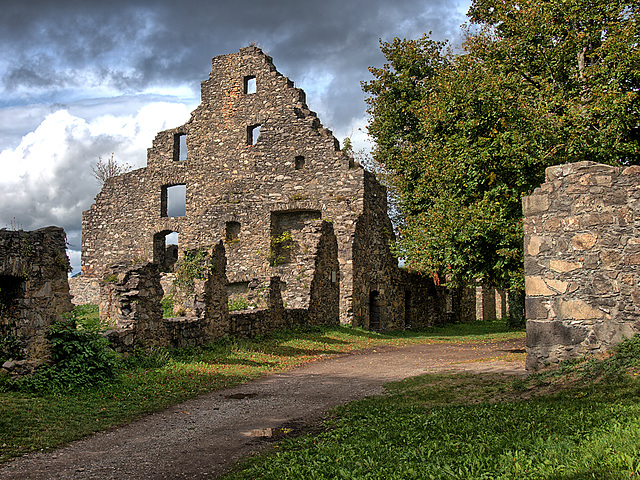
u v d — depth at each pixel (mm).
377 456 5605
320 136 26984
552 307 8984
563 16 17297
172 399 9445
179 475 5809
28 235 9875
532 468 4602
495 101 14453
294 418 8211
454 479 4645
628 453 4523
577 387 7484
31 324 9695
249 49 29078
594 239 8805
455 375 10766
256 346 16203
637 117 15078
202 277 15578
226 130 29062
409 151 25062
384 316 27484
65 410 8219
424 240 16906
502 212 14008
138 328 12516
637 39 15469
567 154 13734
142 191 30766
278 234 27734
